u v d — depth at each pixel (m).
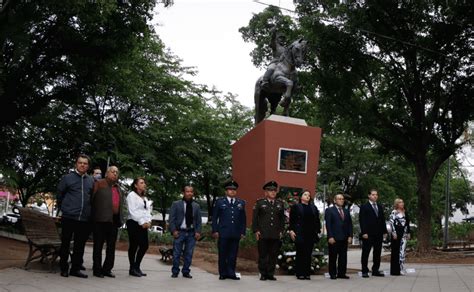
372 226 11.77
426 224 22.33
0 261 9.91
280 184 12.83
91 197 8.75
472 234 34.56
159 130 27.59
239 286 8.70
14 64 16.73
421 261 19.97
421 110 22.22
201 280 9.31
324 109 22.97
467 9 19.30
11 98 17.61
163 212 33.56
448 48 20.61
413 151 22.89
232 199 10.02
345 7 20.75
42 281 7.59
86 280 8.15
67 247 8.39
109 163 22.72
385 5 20.33
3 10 15.08
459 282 11.03
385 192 38.62
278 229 9.98
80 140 24.48
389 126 22.64
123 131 25.84
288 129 13.16
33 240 8.96
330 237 10.91
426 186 22.58
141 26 18.03
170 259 12.94
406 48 21.03
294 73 14.20
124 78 23.83
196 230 9.76
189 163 28.33
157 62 28.75
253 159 13.45
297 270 10.44
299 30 21.70
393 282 10.66
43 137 24.89
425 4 19.89
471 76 20.86
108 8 15.20
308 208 10.54
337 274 11.23
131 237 9.37
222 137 30.70
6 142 22.66
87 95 23.47
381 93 23.52
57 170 26.16
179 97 28.94
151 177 25.33
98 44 17.58
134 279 8.84
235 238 9.76
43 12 16.11
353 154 38.94
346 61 21.70
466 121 23.02
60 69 18.44
